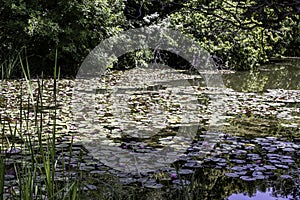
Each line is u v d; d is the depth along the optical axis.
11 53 6.62
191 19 9.05
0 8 7.48
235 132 3.53
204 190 2.12
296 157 2.74
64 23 8.16
